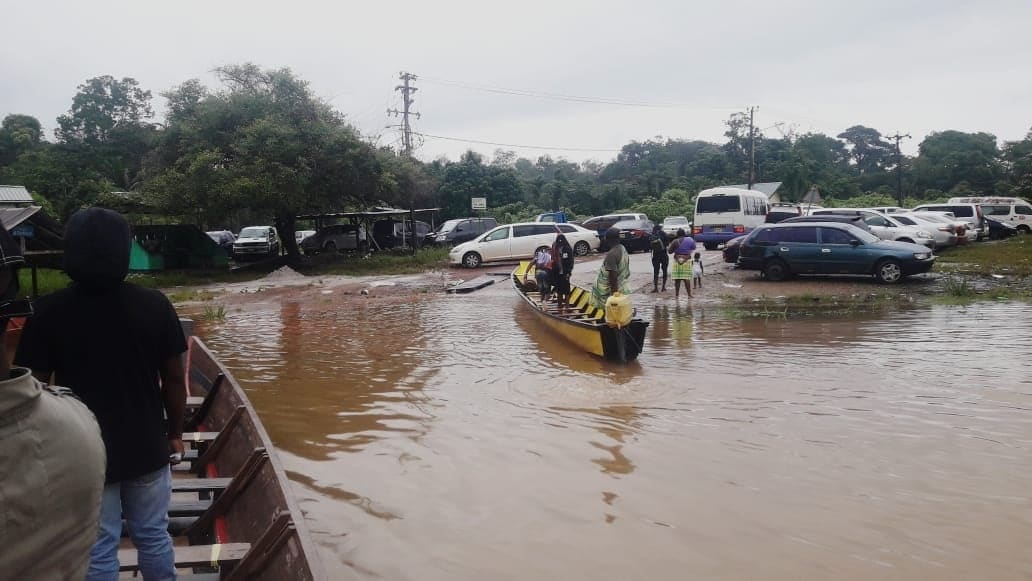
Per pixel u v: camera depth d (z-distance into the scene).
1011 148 71.00
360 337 12.37
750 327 12.13
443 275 23.70
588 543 4.52
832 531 4.59
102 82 46.59
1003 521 4.65
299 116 26.94
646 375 8.80
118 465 2.77
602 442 6.36
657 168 77.44
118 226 2.79
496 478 5.61
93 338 2.76
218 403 6.39
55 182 40.16
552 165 94.94
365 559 4.37
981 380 8.03
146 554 2.98
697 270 17.58
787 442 6.23
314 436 6.72
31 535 1.53
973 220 29.48
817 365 9.04
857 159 96.38
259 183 24.42
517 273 18.19
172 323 3.02
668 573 4.14
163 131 27.11
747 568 4.16
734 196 27.34
